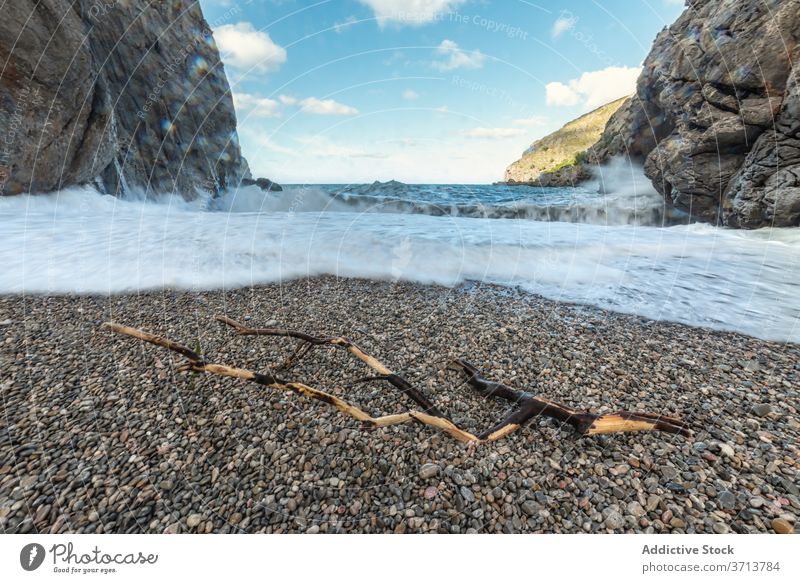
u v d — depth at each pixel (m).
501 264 6.93
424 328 4.38
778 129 10.30
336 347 3.85
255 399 2.90
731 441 2.44
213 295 5.42
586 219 15.13
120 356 3.55
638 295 5.42
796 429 2.56
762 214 10.48
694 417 2.71
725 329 4.31
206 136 19.58
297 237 8.34
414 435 2.51
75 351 3.62
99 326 4.23
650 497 2.02
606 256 7.48
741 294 5.39
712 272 6.43
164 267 6.25
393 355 3.73
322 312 4.89
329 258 7.11
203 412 2.74
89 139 11.85
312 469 2.23
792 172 9.85
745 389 3.08
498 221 12.10
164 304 5.00
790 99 10.02
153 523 1.90
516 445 2.41
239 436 2.49
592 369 3.42
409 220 11.75
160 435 2.49
